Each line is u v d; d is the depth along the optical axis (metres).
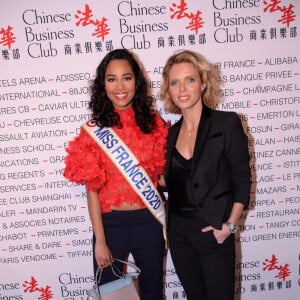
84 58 1.79
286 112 1.89
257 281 2.09
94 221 1.39
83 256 2.01
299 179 1.97
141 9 1.76
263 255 2.06
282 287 2.11
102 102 1.43
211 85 1.41
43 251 1.99
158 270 1.48
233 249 1.39
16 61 1.78
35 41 1.76
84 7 1.74
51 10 1.74
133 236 1.43
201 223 1.33
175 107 1.49
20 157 1.88
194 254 1.43
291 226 2.03
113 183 1.42
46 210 1.95
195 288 1.47
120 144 1.42
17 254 1.98
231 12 1.78
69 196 1.94
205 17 1.78
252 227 2.02
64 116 1.85
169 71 1.35
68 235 1.98
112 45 1.78
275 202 2.00
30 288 2.03
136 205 1.43
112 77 1.35
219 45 1.81
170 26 1.78
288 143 1.93
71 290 2.05
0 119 1.83
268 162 1.95
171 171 1.38
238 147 1.27
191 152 1.34
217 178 1.30
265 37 1.81
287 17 1.79
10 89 1.80
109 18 1.76
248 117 1.89
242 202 1.27
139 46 1.79
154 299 1.50
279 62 1.84
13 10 1.73
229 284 1.37
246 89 1.86
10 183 1.90
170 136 1.43
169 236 1.46
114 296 1.41
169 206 1.45
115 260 1.49
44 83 1.81
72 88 1.82
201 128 1.31
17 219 1.94
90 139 1.42
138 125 1.43
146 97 1.49
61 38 1.77
